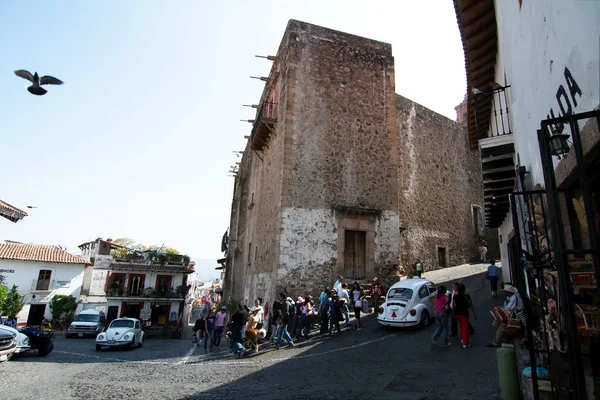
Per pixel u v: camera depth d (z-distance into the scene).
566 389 3.95
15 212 13.01
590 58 3.30
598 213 3.96
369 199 16.39
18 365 10.31
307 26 17.25
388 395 5.94
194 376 8.43
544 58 4.70
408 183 22.23
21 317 31.97
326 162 16.08
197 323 18.36
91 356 13.14
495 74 10.42
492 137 8.57
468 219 26.28
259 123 17.89
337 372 7.74
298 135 15.92
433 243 22.92
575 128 2.97
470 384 6.19
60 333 30.11
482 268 21.33
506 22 7.32
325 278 14.98
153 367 9.92
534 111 5.40
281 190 15.27
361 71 17.70
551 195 3.13
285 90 16.52
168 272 37.62
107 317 35.22
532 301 6.11
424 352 8.75
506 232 13.55
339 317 12.12
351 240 15.98
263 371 8.52
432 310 12.22
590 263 4.02
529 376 4.84
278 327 11.98
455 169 26.27
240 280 24.97
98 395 6.71
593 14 3.20
